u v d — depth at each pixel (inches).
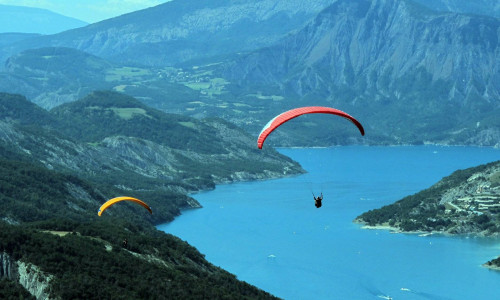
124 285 7711.6
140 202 6427.2
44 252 7785.4
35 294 7273.6
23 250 7687.0
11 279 7475.4
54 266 7583.7
